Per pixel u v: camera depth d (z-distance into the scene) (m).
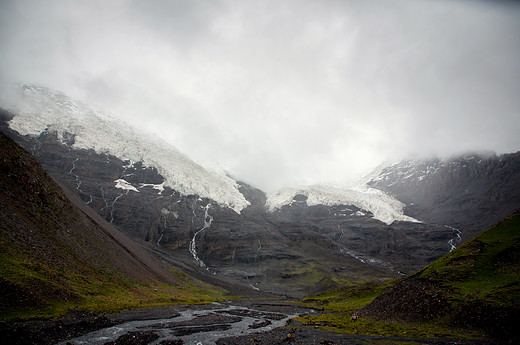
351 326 71.94
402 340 52.56
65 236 96.75
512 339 45.69
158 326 66.56
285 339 57.84
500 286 58.47
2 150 93.12
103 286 90.75
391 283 153.88
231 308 127.81
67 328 52.44
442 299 63.88
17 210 82.31
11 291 54.16
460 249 78.12
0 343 40.28
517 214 79.00
